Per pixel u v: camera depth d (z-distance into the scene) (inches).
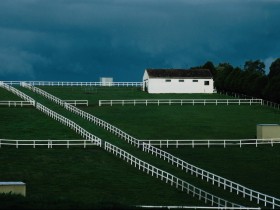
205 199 3021.7
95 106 5620.1
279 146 4330.7
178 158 3887.8
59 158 3826.3
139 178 3444.9
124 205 2319.1
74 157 3855.8
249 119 5285.4
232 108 5703.7
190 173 3599.9
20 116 4955.7
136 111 5452.8
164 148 4215.1
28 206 2251.5
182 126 4943.4
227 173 3636.8
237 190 3196.4
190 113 5442.9
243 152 4153.5
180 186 3304.6
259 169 3740.2
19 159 3786.9
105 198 3034.0
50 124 4731.8
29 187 3223.4
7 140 4114.2
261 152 4160.9
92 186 3267.7
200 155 4050.2
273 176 3592.5
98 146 4131.4
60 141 4224.9
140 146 4210.1
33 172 3521.2
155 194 3139.8
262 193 3243.1
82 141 4207.7
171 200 3031.5
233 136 4650.6
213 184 3385.8
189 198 3083.2
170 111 5492.1
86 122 4849.9
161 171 3511.3
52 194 3093.0
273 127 4439.0
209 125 5012.3
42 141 4254.4
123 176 3476.9
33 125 4697.3
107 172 3550.7
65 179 3395.7
